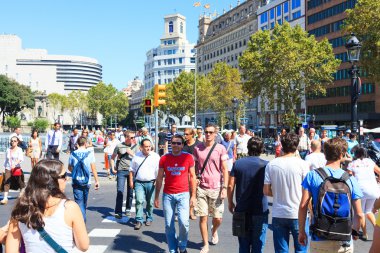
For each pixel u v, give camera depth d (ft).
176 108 263.08
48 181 10.03
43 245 9.71
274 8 269.64
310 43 147.33
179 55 469.57
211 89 230.68
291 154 17.76
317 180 14.23
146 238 27.45
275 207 17.48
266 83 151.53
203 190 23.82
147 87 523.29
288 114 153.07
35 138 57.77
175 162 22.79
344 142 14.71
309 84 152.46
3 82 311.47
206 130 23.99
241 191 18.52
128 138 33.78
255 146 18.90
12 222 10.02
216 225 25.14
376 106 194.29
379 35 103.24
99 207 38.83
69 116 508.12
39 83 503.61
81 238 10.14
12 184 40.24
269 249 24.63
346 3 208.03
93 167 28.55
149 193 30.91
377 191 25.38
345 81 213.87
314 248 13.92
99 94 486.38
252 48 153.07
